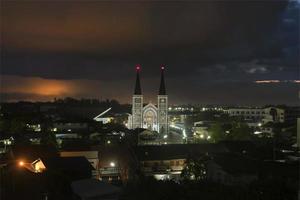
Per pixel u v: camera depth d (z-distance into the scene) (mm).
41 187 33875
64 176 39875
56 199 34344
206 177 49219
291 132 100062
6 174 35094
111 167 63812
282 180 37781
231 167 46531
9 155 60156
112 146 70312
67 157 54188
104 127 119875
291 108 148125
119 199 35312
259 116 169500
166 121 137875
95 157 63375
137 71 139250
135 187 38250
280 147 69688
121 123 153625
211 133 98188
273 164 47594
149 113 137500
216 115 164250
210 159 50969
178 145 67312
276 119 143875
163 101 138000
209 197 33438
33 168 52156
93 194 35625
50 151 61375
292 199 32219
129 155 64188
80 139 91188
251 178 44375
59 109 195625
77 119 120000
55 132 102500
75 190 36500
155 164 61844
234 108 177750
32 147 61875
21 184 32938
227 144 70125
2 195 29703
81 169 51094
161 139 107562
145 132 107312
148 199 34312
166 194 34562
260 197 33312
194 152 63625
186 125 139750
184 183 39250
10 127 97812
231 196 33719
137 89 138375
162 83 138875
